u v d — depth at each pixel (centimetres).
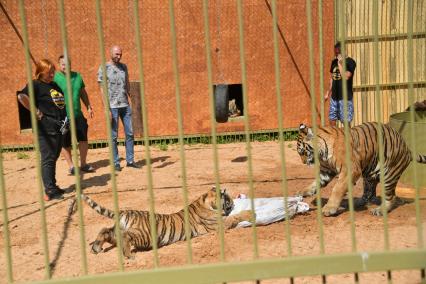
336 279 545
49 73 894
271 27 1338
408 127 847
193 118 1356
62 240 715
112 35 1305
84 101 1084
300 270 422
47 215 829
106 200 894
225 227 705
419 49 1336
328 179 797
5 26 1275
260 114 1369
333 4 1337
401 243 629
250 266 421
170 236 670
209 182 990
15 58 1290
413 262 425
